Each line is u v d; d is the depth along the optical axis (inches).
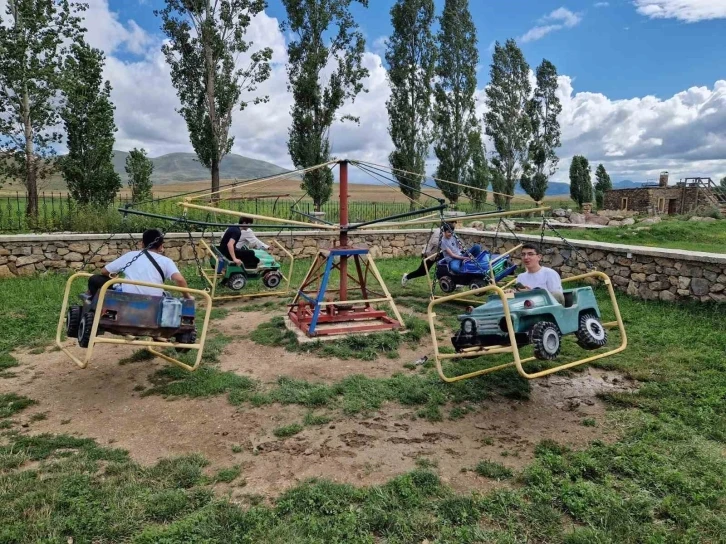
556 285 202.1
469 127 1117.1
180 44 745.6
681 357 224.8
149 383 210.5
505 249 479.5
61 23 540.4
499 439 161.3
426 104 964.6
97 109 582.6
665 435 158.7
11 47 501.4
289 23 792.3
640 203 1464.1
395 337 265.4
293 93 803.4
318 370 226.2
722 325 267.3
